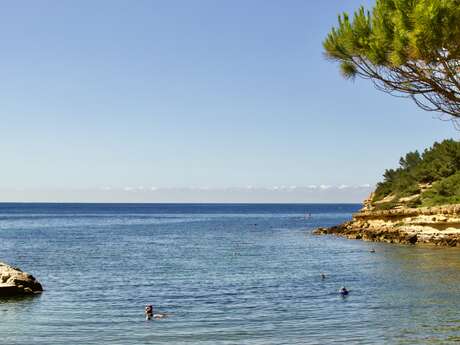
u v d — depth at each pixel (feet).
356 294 98.02
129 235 302.66
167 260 166.09
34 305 88.28
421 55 43.78
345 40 49.14
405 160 308.19
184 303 90.94
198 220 553.23
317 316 78.64
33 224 439.63
